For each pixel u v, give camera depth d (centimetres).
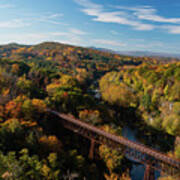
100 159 6175
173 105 10425
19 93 9238
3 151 4631
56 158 4662
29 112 6744
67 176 4416
